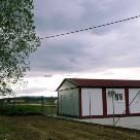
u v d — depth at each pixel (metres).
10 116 38.03
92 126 27.52
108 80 42.06
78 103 38.31
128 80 43.59
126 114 40.22
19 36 18.17
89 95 38.50
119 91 40.25
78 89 38.41
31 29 18.45
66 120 34.06
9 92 18.88
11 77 18.52
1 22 17.52
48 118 36.47
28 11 18.14
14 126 26.75
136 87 41.31
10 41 17.97
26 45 18.41
